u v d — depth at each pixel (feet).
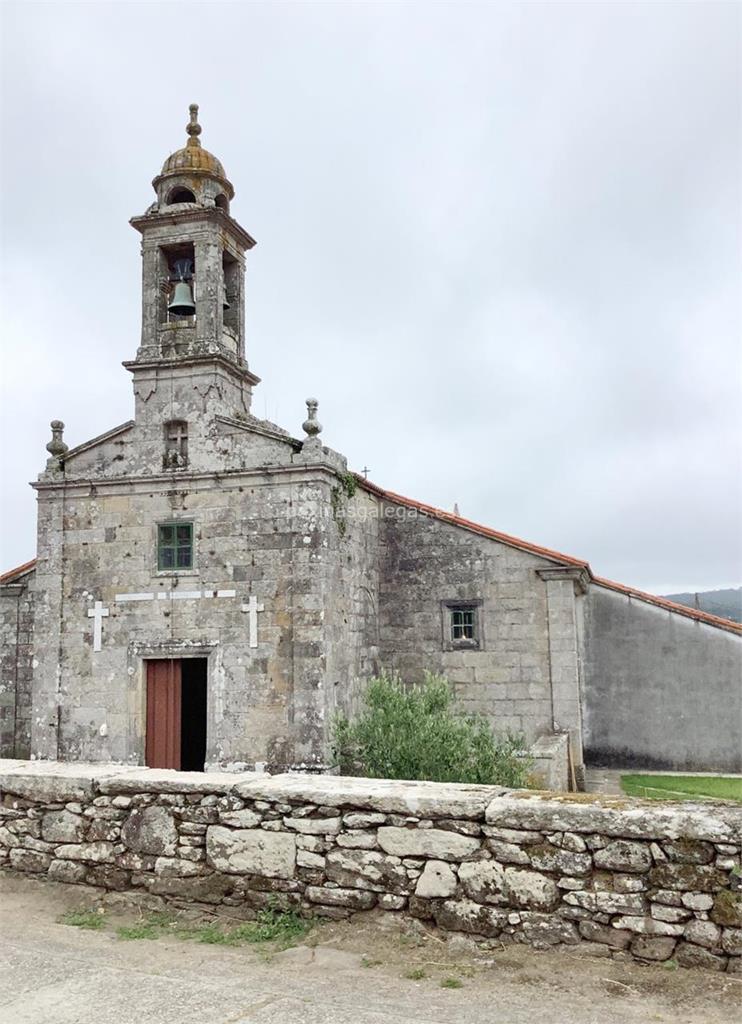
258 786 26.05
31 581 77.71
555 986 20.39
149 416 69.36
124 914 26.14
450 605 74.64
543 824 22.52
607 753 76.54
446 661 74.08
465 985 20.58
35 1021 18.80
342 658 66.69
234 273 74.38
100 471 69.72
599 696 77.15
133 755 65.67
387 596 76.02
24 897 27.71
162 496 67.82
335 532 66.54
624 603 77.56
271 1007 19.43
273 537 64.85
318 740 61.57
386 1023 18.56
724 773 74.08
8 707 77.05
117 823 27.58
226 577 65.36
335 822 24.77
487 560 74.28
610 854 21.76
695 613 76.13
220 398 69.10
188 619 65.77
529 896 22.39
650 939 21.09
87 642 67.87
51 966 22.13
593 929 21.65
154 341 70.23
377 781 26.55
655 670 76.38
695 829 21.09
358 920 24.12
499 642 73.15
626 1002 19.52
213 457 67.41
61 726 67.62
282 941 23.61
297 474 64.85
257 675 63.67
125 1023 18.63
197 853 26.30
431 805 23.75
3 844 29.17
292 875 25.05
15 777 29.30
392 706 54.80
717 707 74.95
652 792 65.92
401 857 23.91
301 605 63.52
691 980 20.17
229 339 72.18
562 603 72.13
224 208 73.97
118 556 68.18
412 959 22.17
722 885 20.70
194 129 74.43
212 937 24.06
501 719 72.13
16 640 77.77
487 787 25.31
